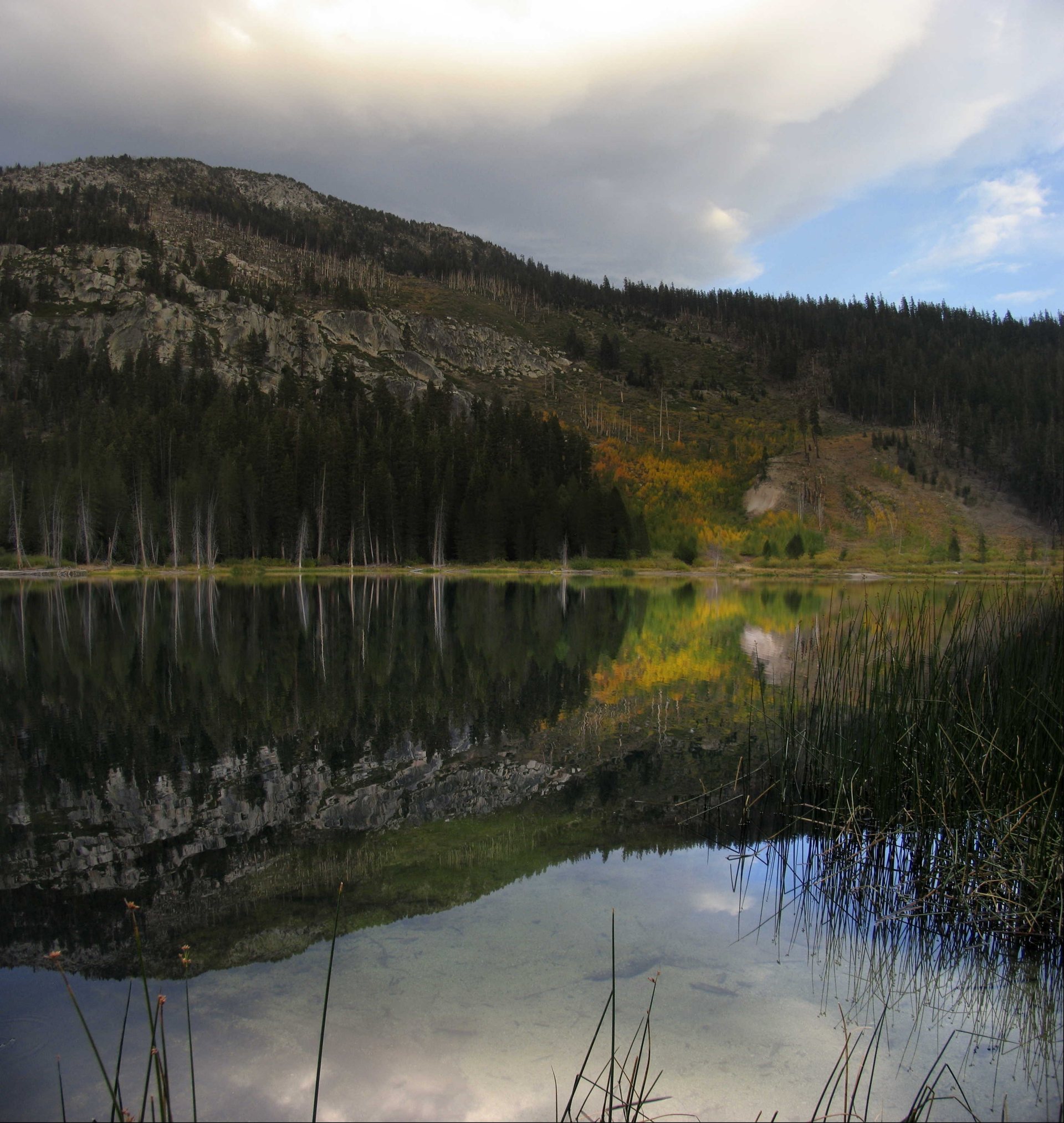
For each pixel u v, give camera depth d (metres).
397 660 17.03
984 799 5.61
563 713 11.49
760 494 96.56
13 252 123.25
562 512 73.88
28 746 9.65
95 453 64.50
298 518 67.56
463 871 5.77
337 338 140.25
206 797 7.62
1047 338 164.75
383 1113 3.12
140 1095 3.24
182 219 190.25
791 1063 3.50
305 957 4.45
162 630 23.14
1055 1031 3.85
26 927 4.86
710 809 7.25
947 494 99.81
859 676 8.62
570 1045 3.61
